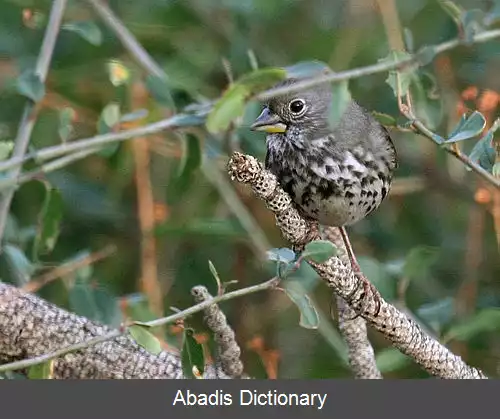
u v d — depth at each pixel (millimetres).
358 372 9086
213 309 8508
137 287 11461
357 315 8453
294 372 11414
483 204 11586
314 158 9367
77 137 11328
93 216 11508
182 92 9406
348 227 12102
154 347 7332
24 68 10352
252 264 11961
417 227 12133
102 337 7395
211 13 11312
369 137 9516
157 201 11938
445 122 11625
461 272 11766
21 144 8695
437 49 8516
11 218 9844
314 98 9336
